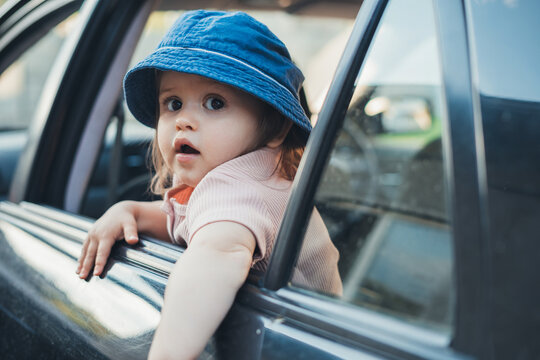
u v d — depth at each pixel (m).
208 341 0.81
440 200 0.69
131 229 1.16
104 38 1.58
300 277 0.83
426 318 0.64
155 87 1.26
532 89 0.67
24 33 2.11
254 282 0.85
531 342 0.54
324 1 2.67
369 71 0.85
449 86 0.68
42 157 1.58
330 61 3.23
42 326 1.17
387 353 0.64
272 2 2.62
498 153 0.62
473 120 0.64
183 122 1.04
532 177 0.60
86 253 1.16
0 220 1.57
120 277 1.05
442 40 0.72
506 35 0.69
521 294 0.56
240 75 1.01
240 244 0.86
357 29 0.83
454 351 0.59
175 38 1.10
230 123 1.04
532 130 0.64
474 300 0.59
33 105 6.66
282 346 0.73
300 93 1.70
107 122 1.63
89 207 2.15
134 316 0.95
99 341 1.00
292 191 0.83
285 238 0.82
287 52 1.18
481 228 0.60
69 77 1.58
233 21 1.09
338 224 0.92
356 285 0.79
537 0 0.71
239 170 1.00
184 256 0.86
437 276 0.65
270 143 1.10
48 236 1.35
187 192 1.17
